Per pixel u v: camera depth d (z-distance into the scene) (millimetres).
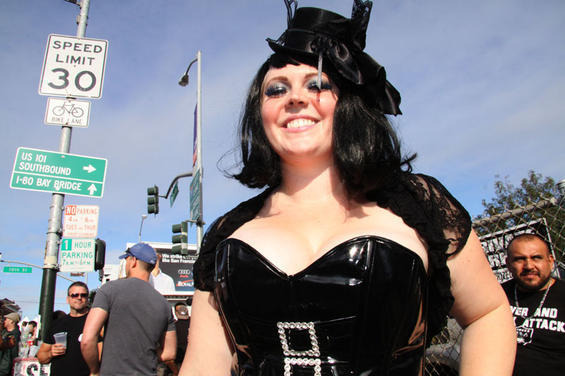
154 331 3262
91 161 5926
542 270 2533
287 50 1300
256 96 1483
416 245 1031
